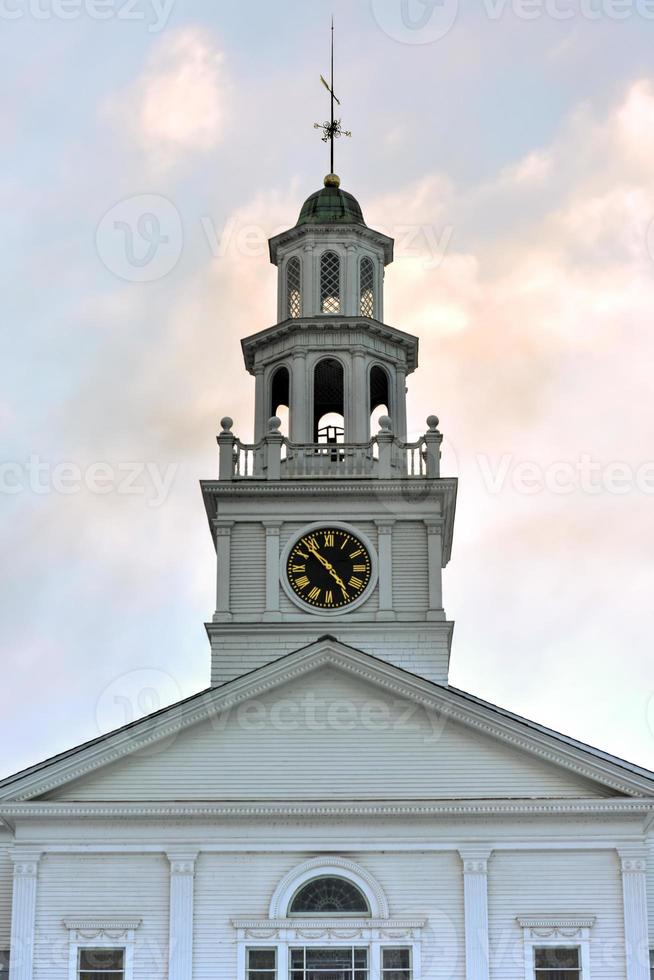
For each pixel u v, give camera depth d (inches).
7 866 2336.4
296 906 2237.9
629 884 2230.6
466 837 2257.6
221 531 2652.6
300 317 2785.4
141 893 2241.6
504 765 2299.5
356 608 2610.7
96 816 2260.1
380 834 2263.8
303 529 2647.6
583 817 2258.9
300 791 2292.1
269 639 2598.4
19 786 2271.2
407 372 2861.7
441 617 2598.4
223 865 2255.2
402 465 2701.8
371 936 2222.0
